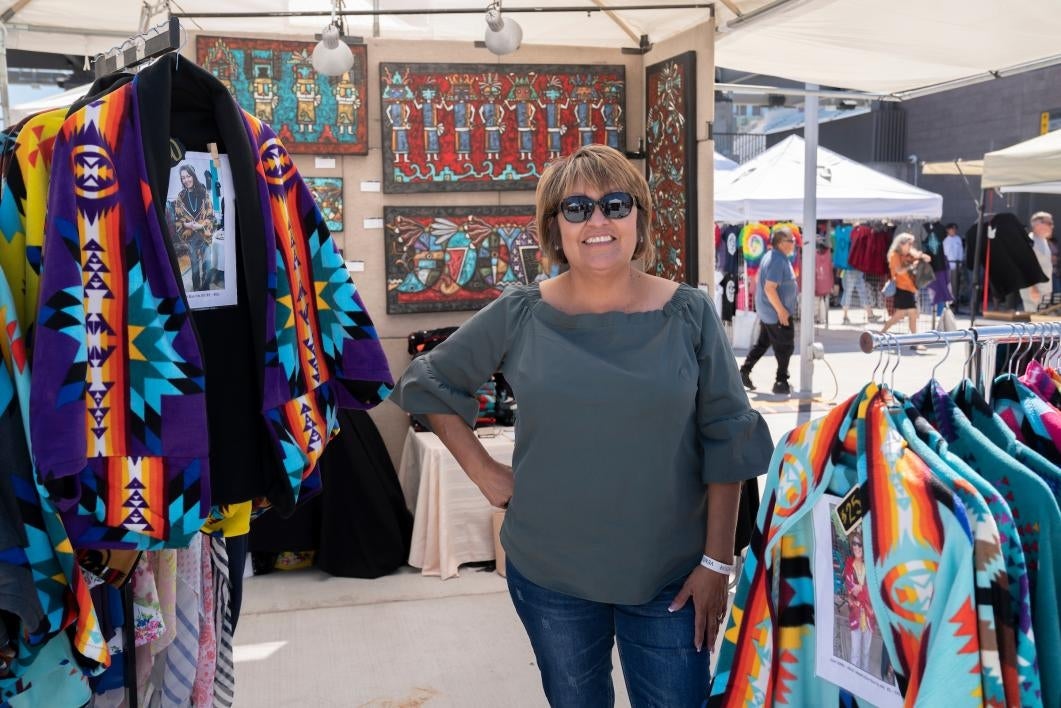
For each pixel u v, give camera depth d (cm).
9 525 126
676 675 183
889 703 142
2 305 130
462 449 199
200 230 149
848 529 145
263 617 369
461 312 457
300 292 161
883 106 1953
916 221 1485
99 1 459
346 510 409
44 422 126
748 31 424
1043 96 1612
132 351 134
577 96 450
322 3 454
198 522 139
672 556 180
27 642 133
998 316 1428
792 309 864
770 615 159
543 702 301
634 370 174
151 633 172
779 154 1120
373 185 441
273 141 159
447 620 365
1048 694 132
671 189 428
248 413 157
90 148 132
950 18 455
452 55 439
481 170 444
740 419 177
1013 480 138
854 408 148
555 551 181
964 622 126
